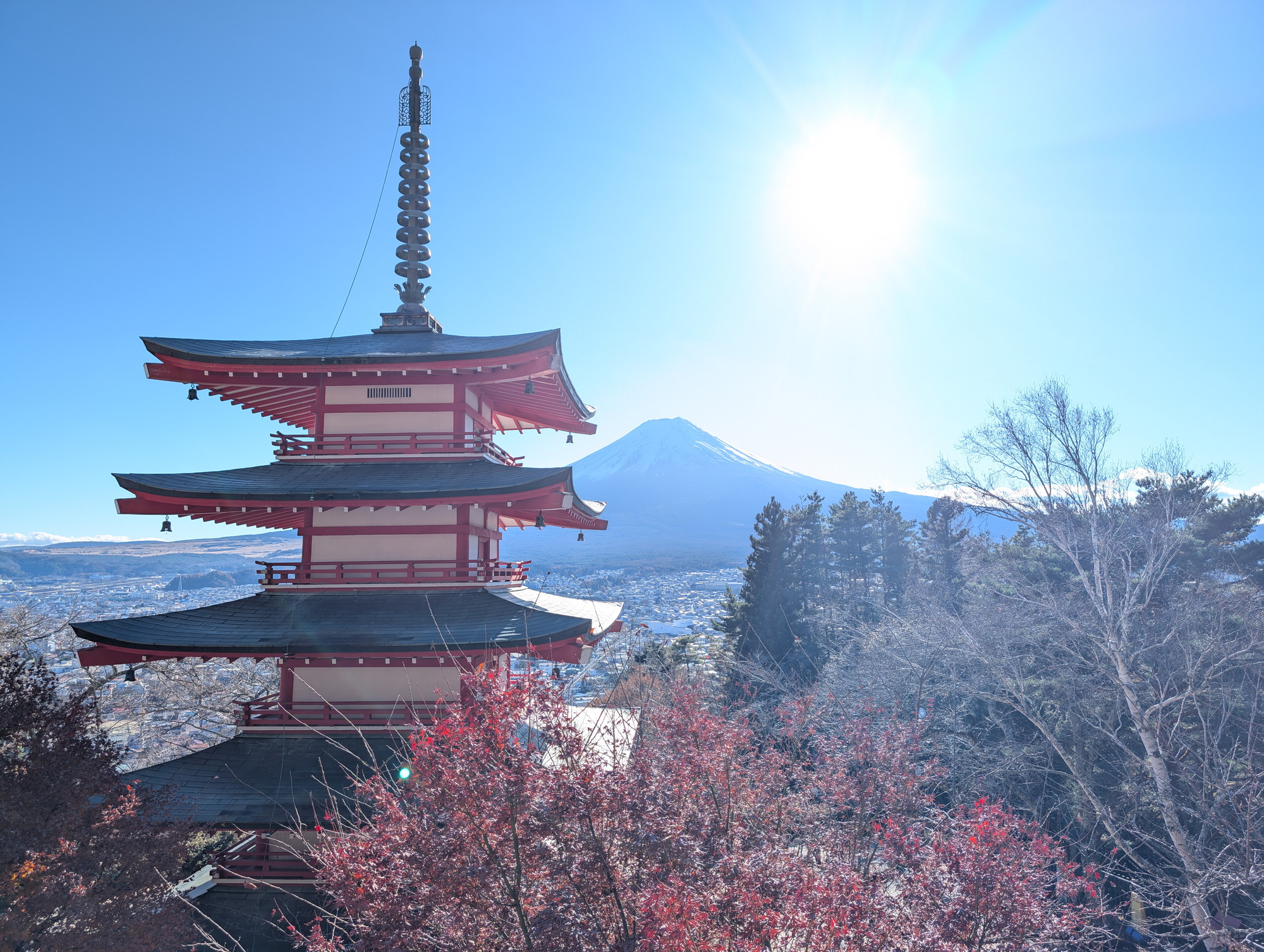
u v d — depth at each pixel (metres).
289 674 15.77
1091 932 12.09
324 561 16.78
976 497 28.23
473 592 16.41
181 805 13.59
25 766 13.86
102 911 12.66
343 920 8.72
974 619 29.59
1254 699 22.97
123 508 15.89
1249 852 19.39
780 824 11.08
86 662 14.37
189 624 15.13
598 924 6.86
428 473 16.92
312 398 19.30
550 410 22.56
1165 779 21.56
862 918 7.54
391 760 14.38
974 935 7.55
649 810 7.89
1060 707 27.75
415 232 22.55
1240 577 35.31
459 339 20.23
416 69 23.28
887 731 13.49
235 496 15.44
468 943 7.27
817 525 57.59
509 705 8.09
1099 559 25.33
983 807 9.47
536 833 7.50
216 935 13.35
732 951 6.77
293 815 13.26
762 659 40.97
